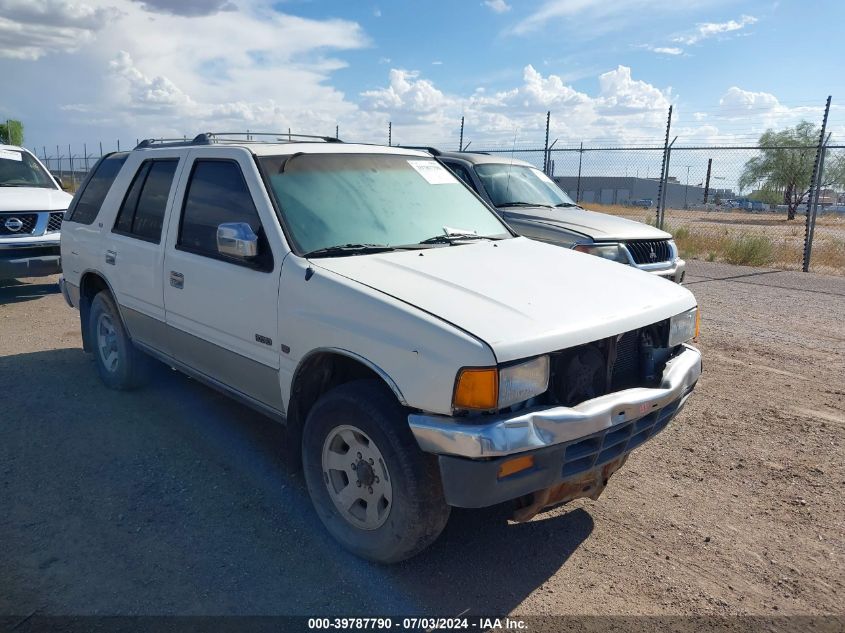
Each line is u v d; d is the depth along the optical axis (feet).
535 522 12.02
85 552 10.75
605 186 163.94
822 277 39.17
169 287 14.20
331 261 11.21
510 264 12.03
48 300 29.68
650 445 15.34
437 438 8.90
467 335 8.91
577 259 13.19
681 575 10.53
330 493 10.90
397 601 9.75
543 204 28.37
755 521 12.16
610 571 10.59
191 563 10.52
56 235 29.19
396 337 9.50
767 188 121.39
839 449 15.12
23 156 34.17
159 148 16.05
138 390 17.90
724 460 14.58
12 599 9.56
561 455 9.20
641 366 11.26
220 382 13.50
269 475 13.46
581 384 9.89
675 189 193.47
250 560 10.64
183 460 14.03
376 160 14.42
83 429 15.47
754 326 26.32
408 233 12.94
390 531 9.89
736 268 42.78
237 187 12.86
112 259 16.38
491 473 8.77
